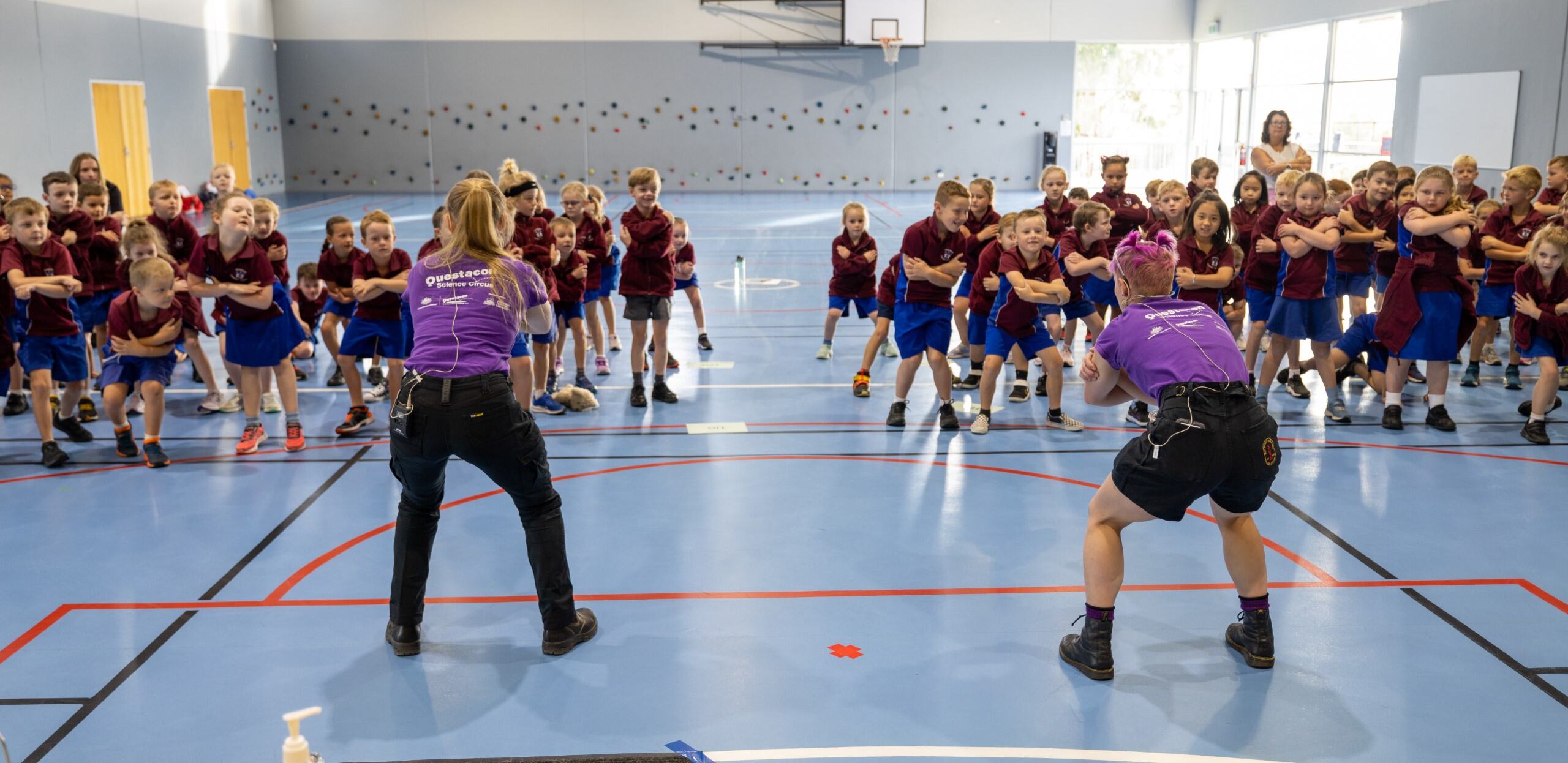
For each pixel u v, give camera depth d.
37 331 5.59
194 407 6.91
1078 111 29.53
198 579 4.11
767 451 5.86
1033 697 3.22
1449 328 6.02
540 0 25.56
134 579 4.11
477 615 3.80
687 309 10.86
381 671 3.39
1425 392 7.19
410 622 3.48
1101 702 3.20
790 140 26.36
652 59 25.92
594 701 3.20
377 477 5.41
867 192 26.45
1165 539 4.47
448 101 25.95
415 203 23.05
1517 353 7.19
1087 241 6.08
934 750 2.93
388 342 6.12
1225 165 24.70
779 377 7.77
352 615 3.80
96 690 3.26
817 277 13.03
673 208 22.45
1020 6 25.61
